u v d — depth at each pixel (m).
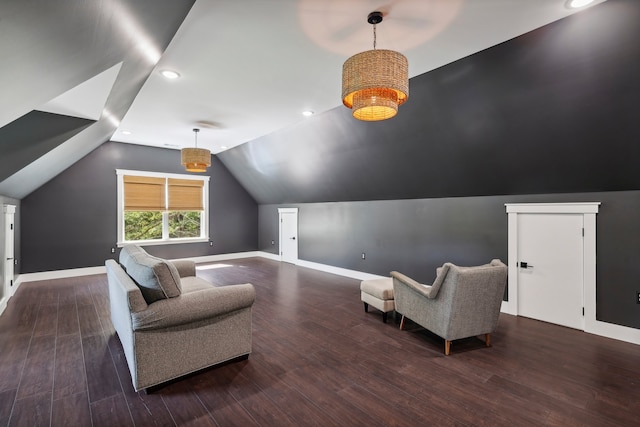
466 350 2.74
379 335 3.06
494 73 2.67
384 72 1.75
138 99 3.66
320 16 2.09
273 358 2.58
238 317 2.49
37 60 1.35
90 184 5.83
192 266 3.91
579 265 3.20
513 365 2.46
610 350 2.72
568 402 1.99
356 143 4.38
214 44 2.45
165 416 1.85
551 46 2.29
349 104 2.05
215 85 3.27
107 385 2.17
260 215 8.34
